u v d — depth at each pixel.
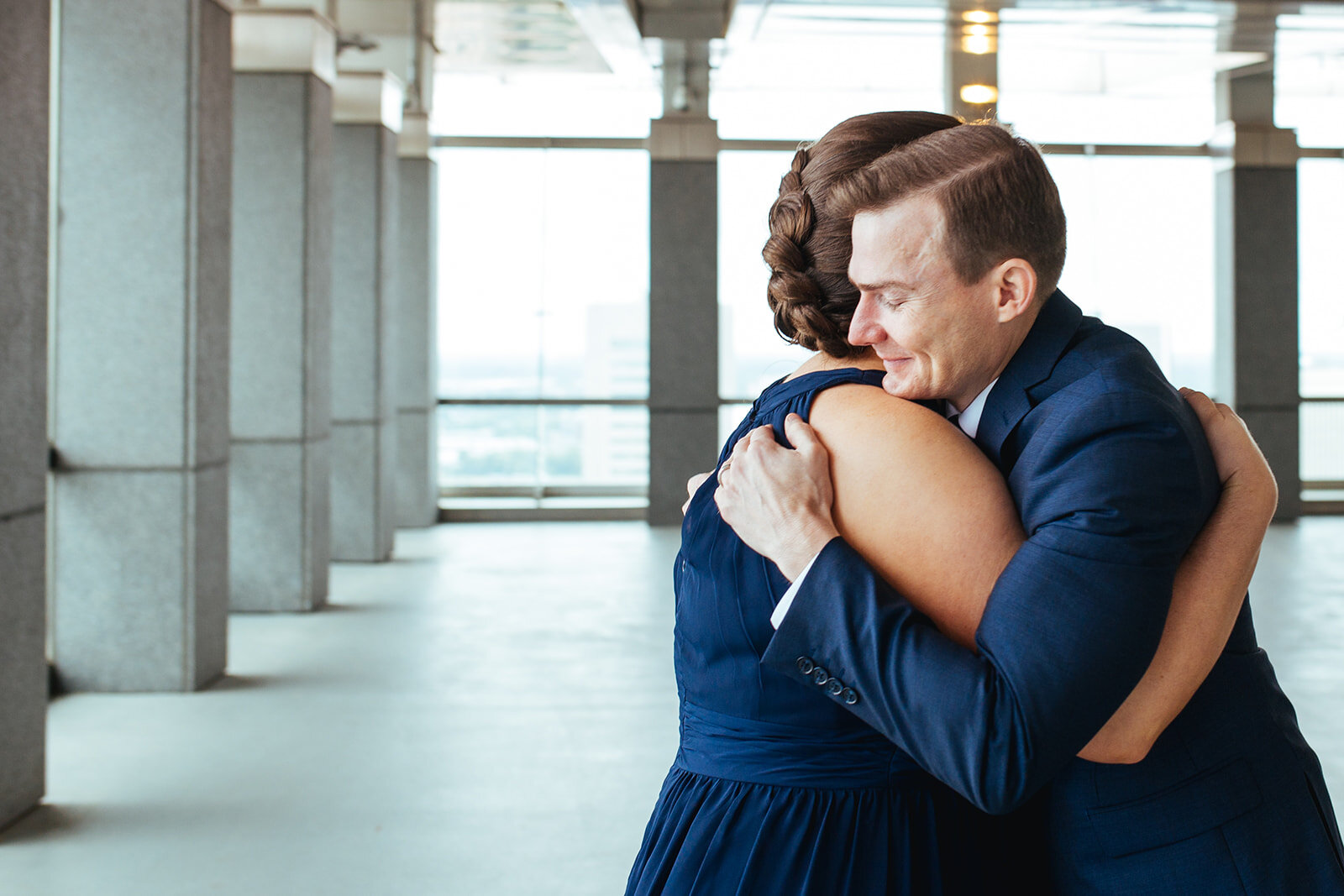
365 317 9.09
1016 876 1.08
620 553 9.66
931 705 0.89
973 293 0.95
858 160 1.03
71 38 5.14
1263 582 8.09
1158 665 0.97
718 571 1.04
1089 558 0.89
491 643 6.18
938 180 0.93
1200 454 1.00
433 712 4.86
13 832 3.51
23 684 3.65
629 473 12.58
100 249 5.16
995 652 0.89
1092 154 12.82
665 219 11.42
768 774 1.02
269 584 7.10
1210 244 12.73
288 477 7.09
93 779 4.01
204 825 3.57
